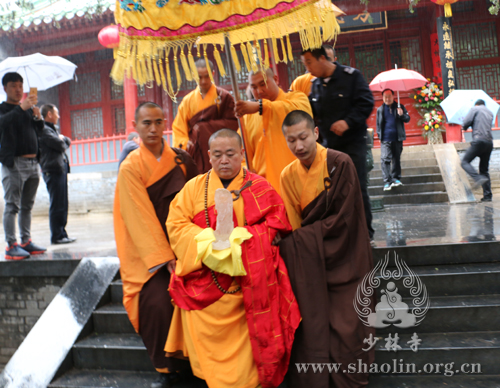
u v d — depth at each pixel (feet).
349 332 7.29
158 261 8.04
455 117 25.09
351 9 32.35
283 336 7.21
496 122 32.55
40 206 30.66
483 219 15.02
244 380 6.99
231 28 8.24
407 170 26.48
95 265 11.78
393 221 16.30
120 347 9.20
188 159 9.06
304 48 8.77
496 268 9.77
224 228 7.12
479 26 35.78
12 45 35.65
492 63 35.35
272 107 10.41
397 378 8.13
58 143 16.38
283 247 7.84
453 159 26.68
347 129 10.41
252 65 8.63
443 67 31.65
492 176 26.89
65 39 36.27
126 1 8.17
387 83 28.73
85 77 40.96
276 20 8.24
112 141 35.45
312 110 11.08
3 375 8.88
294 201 8.47
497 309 8.68
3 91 16.03
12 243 13.15
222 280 7.29
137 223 8.24
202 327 7.18
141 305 8.16
